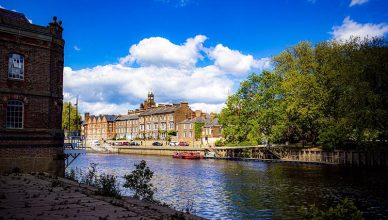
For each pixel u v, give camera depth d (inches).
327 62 1968.5
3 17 960.3
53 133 1035.3
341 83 1711.4
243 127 2655.0
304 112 1967.3
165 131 4227.4
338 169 1702.8
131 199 636.1
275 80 2432.3
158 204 649.0
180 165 2100.1
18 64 986.1
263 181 1300.4
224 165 2079.2
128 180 705.6
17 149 959.6
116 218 434.0
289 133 2363.4
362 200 905.5
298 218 732.0
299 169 1739.7
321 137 1977.1
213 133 3602.4
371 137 1636.3
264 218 738.8
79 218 426.6
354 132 1680.6
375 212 776.9
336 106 1903.3
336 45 1957.4
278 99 2428.6
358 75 1601.9
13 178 814.5
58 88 1078.4
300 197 960.3
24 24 997.2
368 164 1838.1
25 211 460.8
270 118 2380.7
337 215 321.7
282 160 2278.5
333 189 1084.5
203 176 1491.1
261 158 2549.2
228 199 948.6
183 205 874.8
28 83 995.3
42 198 561.0
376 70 1569.9
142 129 4690.0
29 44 1003.9
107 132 5285.4
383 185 1159.0
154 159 2714.1
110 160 2578.7
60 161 1048.2
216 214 779.4
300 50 2172.7
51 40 1050.1
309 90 1996.8
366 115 1529.3
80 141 1299.2
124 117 5221.5
